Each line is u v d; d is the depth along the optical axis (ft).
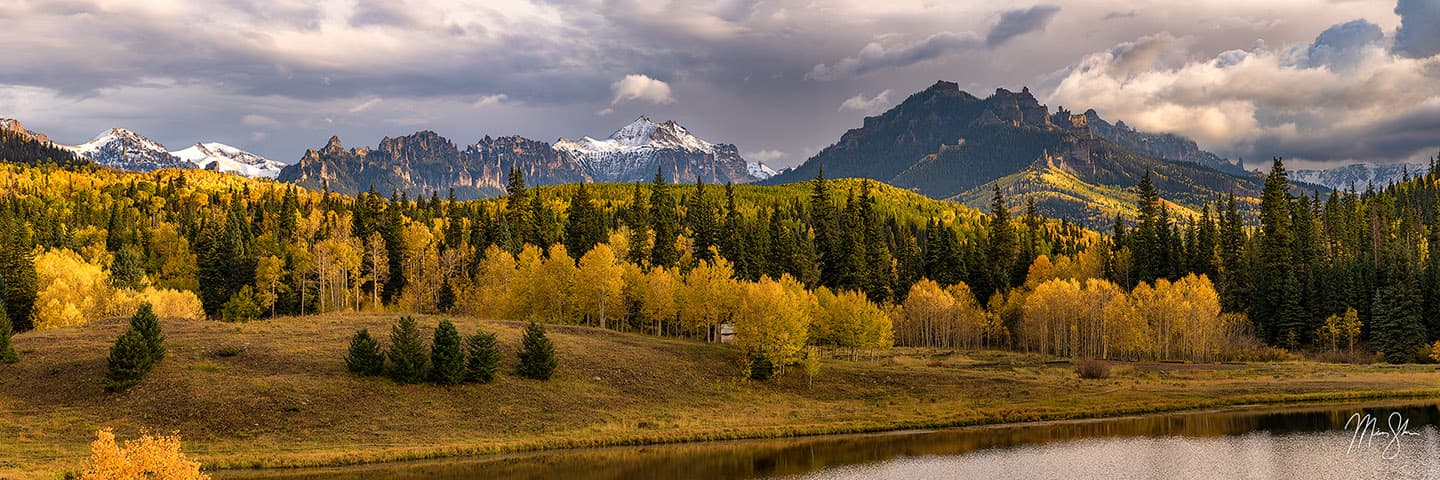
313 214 643.04
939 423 269.44
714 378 313.53
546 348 287.07
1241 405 298.97
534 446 234.38
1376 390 316.19
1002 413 281.13
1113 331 443.32
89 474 147.64
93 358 262.06
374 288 501.97
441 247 557.33
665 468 219.82
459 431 243.40
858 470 218.79
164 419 229.66
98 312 371.97
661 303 382.01
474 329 333.83
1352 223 646.74
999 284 558.15
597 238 548.31
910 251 622.13
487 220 616.39
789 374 325.62
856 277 501.15
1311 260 529.45
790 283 392.88
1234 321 481.87
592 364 307.37
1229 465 219.41
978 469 219.20
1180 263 563.89
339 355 283.18
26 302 390.21
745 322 321.11
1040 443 246.47
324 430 233.76
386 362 278.46
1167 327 435.94
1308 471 213.87
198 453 212.64
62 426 220.84
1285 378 351.46
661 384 299.99
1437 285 456.45
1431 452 229.66
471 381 274.36
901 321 484.74
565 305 405.39
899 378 331.98
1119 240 641.40
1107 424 271.69
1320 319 476.95
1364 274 499.10
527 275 406.41
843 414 281.74
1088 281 479.41
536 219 597.52
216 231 525.75
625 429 254.68
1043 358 420.77
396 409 250.98
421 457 221.87
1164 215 622.95
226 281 472.44
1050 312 449.06
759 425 264.11
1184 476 211.00
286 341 297.12
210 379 253.44
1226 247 540.11
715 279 376.07
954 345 503.20
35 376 250.37
